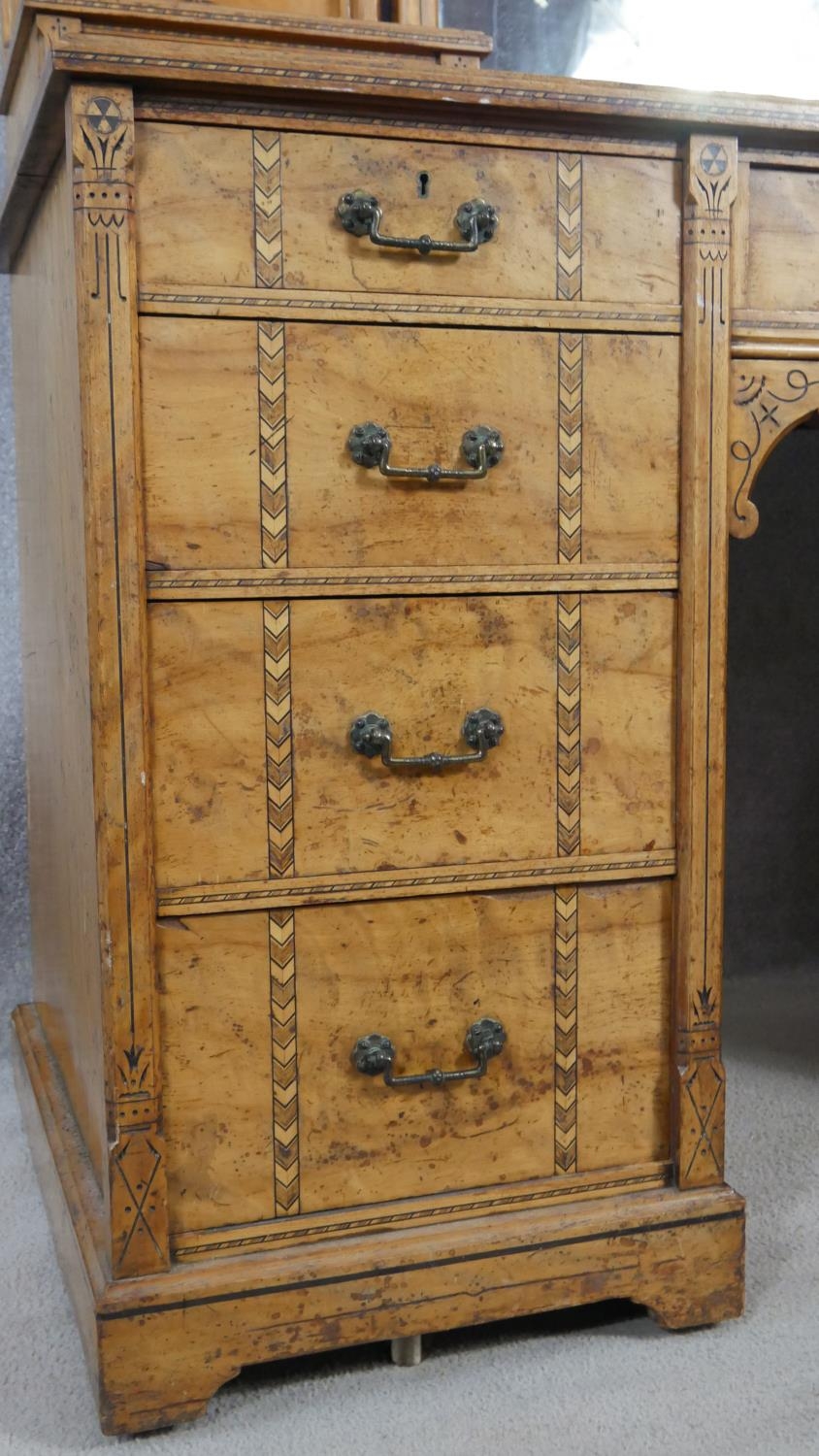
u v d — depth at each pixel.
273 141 1.03
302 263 1.04
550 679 1.14
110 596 1.00
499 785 1.14
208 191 1.01
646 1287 1.18
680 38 1.44
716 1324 1.22
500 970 1.16
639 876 1.19
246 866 1.08
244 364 1.04
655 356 1.14
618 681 1.16
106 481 1.00
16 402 1.63
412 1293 1.12
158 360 1.01
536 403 1.11
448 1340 1.21
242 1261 1.09
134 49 0.96
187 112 1.00
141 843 1.03
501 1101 1.17
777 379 1.19
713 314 1.14
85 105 0.97
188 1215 1.09
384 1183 1.14
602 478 1.14
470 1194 1.16
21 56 1.18
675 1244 1.19
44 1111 1.40
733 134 1.13
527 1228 1.15
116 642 1.01
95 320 0.98
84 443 0.99
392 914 1.12
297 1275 1.09
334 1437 1.06
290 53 1.00
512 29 1.39
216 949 1.08
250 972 1.09
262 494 1.05
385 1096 1.13
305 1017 1.10
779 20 1.47
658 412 1.15
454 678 1.12
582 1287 1.17
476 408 1.10
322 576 1.07
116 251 0.98
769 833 2.16
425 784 1.12
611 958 1.19
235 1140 1.09
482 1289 1.14
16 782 1.81
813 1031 1.95
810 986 2.14
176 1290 1.06
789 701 2.14
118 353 0.99
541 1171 1.18
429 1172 1.15
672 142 1.13
